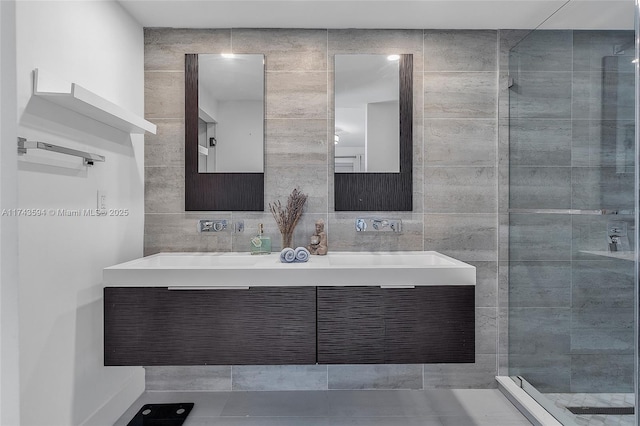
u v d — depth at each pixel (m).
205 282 1.89
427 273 1.92
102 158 1.80
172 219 2.49
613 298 1.64
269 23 2.43
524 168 2.34
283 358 1.90
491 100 2.52
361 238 2.51
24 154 1.46
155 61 2.49
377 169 2.50
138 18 2.36
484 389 2.52
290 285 1.90
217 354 1.89
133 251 2.35
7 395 1.44
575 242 1.88
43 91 1.50
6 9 1.40
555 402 2.04
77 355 1.80
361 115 2.50
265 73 2.50
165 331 1.89
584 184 1.82
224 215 2.51
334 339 1.90
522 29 2.52
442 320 1.91
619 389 1.61
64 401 1.71
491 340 2.53
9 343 1.44
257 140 2.48
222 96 2.49
